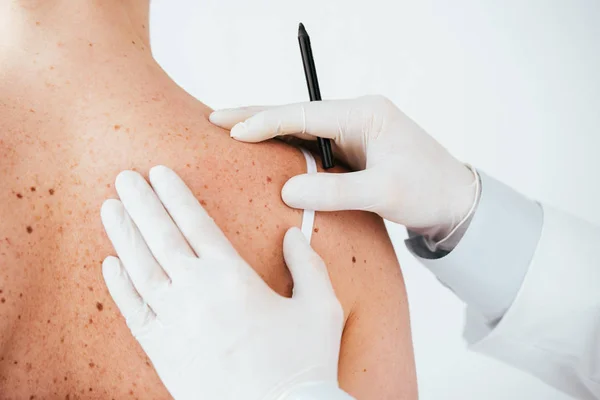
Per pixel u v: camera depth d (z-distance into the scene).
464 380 2.30
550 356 1.14
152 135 0.80
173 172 0.78
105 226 0.76
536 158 2.35
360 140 1.00
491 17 2.23
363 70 2.26
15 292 0.72
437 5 2.21
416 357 2.28
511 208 1.05
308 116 0.96
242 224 0.81
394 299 0.91
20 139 0.75
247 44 2.22
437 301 2.25
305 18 2.20
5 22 0.80
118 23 0.86
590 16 2.24
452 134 2.34
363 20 2.21
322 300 0.80
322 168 0.96
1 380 0.74
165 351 0.76
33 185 0.74
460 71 2.28
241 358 0.76
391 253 0.95
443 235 1.08
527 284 1.04
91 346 0.77
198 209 0.78
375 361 0.88
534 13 2.24
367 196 0.91
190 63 2.22
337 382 0.85
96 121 0.78
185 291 0.76
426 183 0.99
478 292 1.09
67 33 0.82
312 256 0.81
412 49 2.25
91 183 0.77
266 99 2.26
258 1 2.18
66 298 0.76
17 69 0.79
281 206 0.83
